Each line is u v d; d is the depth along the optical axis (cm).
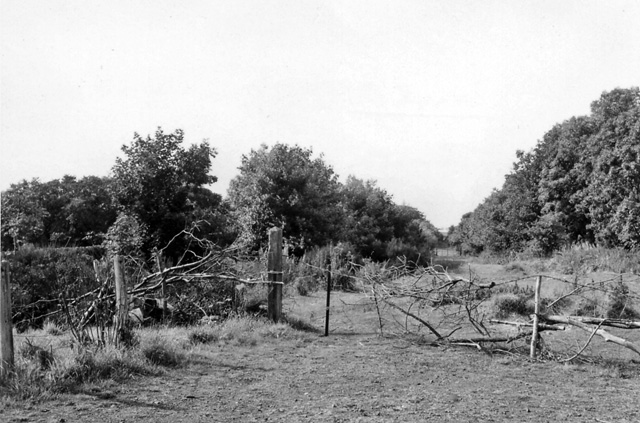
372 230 3859
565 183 4472
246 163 3100
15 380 654
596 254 2688
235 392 705
